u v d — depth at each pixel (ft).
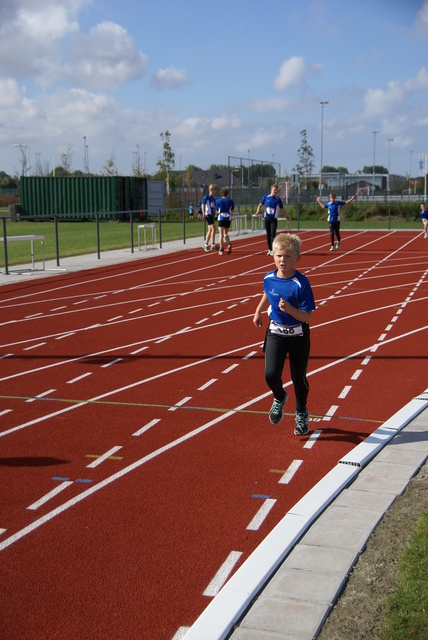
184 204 173.06
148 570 12.28
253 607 10.74
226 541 13.32
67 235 108.17
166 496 15.39
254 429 19.85
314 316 38.73
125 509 14.75
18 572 12.25
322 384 24.47
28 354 29.63
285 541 12.85
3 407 22.11
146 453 18.03
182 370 26.68
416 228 126.00
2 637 10.44
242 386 24.36
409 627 9.93
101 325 36.14
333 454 17.85
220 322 36.88
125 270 59.82
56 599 11.41
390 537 12.94
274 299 18.33
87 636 10.45
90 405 22.26
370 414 21.07
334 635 10.02
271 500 15.12
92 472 16.78
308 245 87.30
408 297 45.55
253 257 70.33
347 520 13.60
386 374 25.79
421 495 14.79
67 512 14.64
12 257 71.31
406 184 292.40
